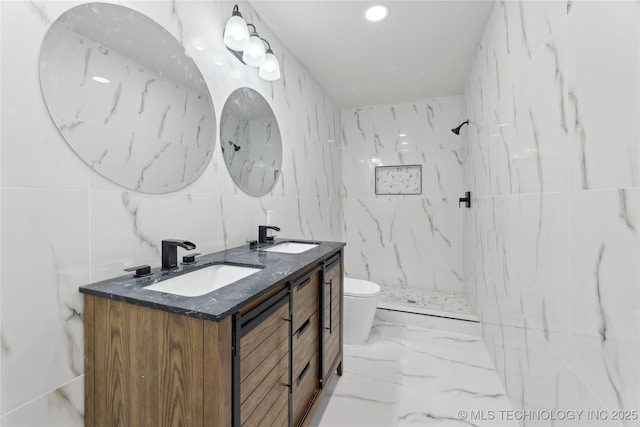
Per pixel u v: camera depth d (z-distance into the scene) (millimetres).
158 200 1180
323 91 3000
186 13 1311
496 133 1748
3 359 736
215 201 1495
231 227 1617
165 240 1106
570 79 900
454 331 2496
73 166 888
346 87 2965
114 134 1009
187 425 750
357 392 1713
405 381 1817
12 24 751
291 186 2314
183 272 1091
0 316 732
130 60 1064
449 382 1802
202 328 725
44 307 814
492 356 1978
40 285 807
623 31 667
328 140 3156
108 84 991
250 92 1781
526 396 1325
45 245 819
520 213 1349
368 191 3564
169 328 765
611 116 713
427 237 3330
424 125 3328
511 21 1450
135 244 1082
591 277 806
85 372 899
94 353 880
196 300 789
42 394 808
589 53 797
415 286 3383
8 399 745
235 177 1647
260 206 1893
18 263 763
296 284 1169
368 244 3570
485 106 2018
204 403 729
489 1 1718
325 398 1659
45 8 820
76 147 895
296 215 2400
